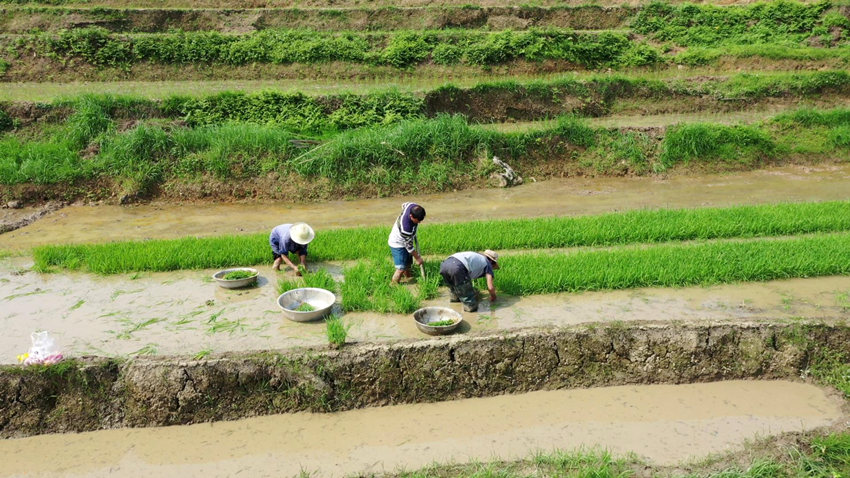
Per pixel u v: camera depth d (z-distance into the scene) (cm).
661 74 2100
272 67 2023
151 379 640
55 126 1560
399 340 691
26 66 1911
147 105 1614
